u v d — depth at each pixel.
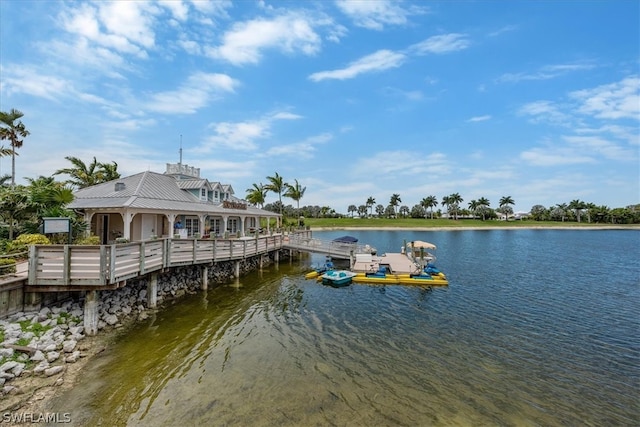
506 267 33.34
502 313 17.23
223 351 11.56
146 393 8.62
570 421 8.20
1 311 10.35
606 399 9.23
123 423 7.34
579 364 11.39
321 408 8.31
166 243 15.50
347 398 8.84
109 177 42.28
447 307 18.12
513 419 8.20
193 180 32.03
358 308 17.59
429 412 8.34
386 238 77.50
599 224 134.62
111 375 9.34
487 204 147.12
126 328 12.82
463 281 25.55
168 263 15.68
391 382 9.82
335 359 11.28
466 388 9.62
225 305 17.11
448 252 47.03
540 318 16.50
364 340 13.12
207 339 12.54
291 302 18.41
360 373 10.32
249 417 7.79
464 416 8.23
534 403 8.94
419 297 20.19
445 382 9.94
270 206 95.19
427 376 10.27
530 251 48.59
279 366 10.59
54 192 18.61
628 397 9.36
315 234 87.75
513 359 11.69
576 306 18.84
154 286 15.20
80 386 8.61
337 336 13.46
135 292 15.34
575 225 130.12
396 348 12.41
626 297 21.17
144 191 24.50
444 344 12.92
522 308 18.25
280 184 52.69
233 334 13.22
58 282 11.12
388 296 20.28
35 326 10.48
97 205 20.59
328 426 7.58
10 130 29.14
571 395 9.40
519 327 15.09
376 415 8.12
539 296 21.14
